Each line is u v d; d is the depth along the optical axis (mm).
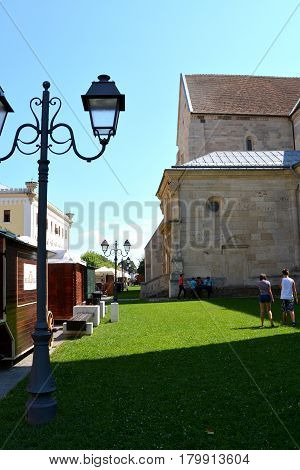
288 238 29484
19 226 47969
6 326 9188
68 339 12570
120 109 6449
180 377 7613
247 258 29062
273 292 27969
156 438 4953
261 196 29672
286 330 12602
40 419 5523
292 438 4844
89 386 7156
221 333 12320
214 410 5836
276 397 6320
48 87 6273
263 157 32438
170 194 29375
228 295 27891
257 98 41500
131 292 47094
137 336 12469
